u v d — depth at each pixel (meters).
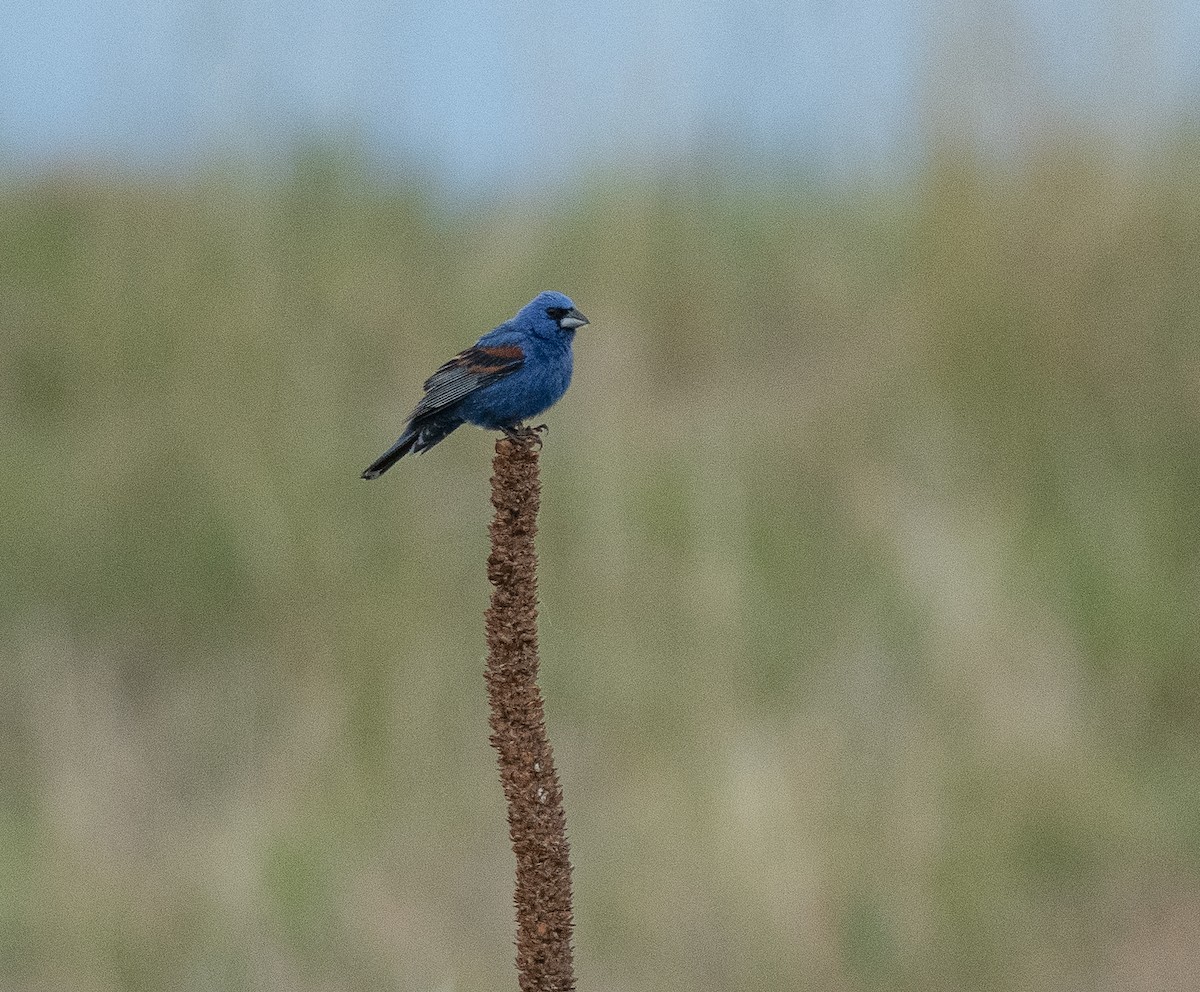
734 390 16.34
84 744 11.78
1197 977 9.83
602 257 16.94
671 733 11.67
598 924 10.24
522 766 5.72
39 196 18.83
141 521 13.82
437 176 19.39
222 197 16.77
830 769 11.05
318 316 16.22
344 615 12.72
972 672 11.77
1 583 13.47
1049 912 10.48
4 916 10.32
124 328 15.91
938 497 13.91
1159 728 11.96
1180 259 14.98
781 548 13.36
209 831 11.27
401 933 10.32
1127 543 13.18
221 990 9.91
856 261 17.94
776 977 9.89
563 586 12.95
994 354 14.79
